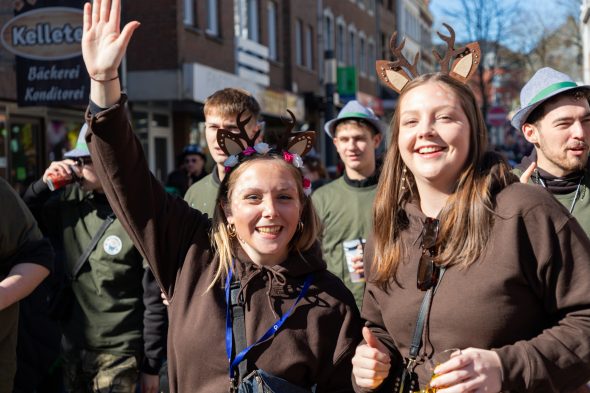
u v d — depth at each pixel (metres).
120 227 4.33
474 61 2.65
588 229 3.49
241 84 16.23
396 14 38.84
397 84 2.73
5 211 3.36
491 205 2.33
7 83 10.30
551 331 2.24
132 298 4.37
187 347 2.65
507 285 2.27
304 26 23.84
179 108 15.79
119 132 2.62
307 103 23.84
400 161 2.59
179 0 14.00
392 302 2.50
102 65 2.60
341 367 2.65
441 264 2.36
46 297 4.76
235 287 2.69
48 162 11.46
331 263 4.90
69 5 8.12
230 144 2.88
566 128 3.52
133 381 4.36
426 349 2.39
